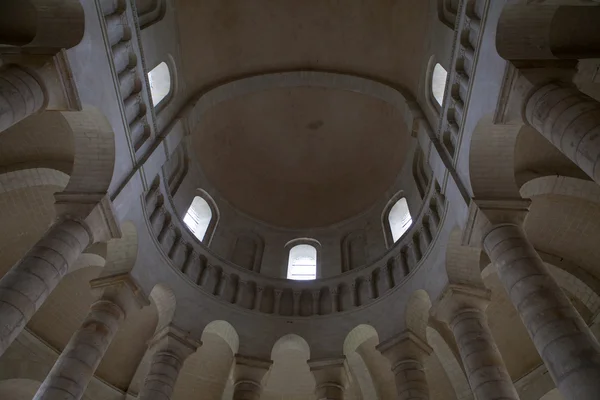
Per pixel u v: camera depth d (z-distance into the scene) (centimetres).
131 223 1581
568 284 1805
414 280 1770
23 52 1159
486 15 1288
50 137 1648
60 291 1927
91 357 1329
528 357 1905
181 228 1977
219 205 2456
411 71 2034
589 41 1201
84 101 1269
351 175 2584
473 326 1402
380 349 1702
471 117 1405
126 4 1476
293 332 1927
